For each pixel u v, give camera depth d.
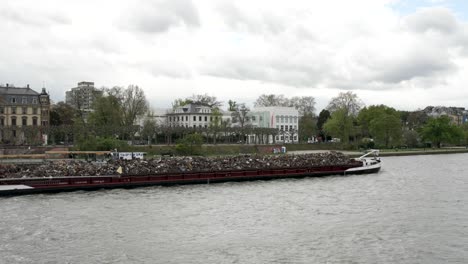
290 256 48.41
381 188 95.44
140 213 68.38
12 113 194.62
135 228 59.50
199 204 75.94
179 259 47.34
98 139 143.75
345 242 53.50
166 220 64.00
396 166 146.88
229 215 67.44
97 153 128.12
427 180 109.50
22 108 196.62
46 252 49.19
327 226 60.94
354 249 50.88
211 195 85.25
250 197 83.12
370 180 109.62
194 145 162.12
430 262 46.94
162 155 155.12
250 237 55.53
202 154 163.25
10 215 66.44
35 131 164.62
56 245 51.75
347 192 89.62
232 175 105.69
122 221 63.12
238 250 50.38
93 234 56.44
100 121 186.00
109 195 84.50
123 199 80.25
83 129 164.25
